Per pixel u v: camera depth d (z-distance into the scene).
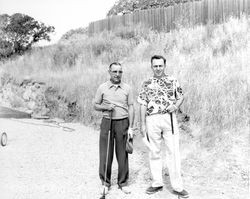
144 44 15.84
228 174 6.54
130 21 21.97
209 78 9.27
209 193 5.95
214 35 13.88
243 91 8.39
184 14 18.81
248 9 16.58
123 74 11.87
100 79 12.86
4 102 17.72
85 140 9.66
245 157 6.85
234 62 10.20
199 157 7.21
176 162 5.82
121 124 6.11
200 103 8.52
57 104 13.95
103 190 5.93
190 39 14.40
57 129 11.23
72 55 18.70
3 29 27.67
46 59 19.80
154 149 5.95
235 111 7.96
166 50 14.48
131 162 7.68
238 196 5.79
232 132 7.57
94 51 18.19
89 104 12.05
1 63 22.25
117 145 6.15
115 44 17.77
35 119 13.49
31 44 28.47
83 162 7.65
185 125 8.40
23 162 7.65
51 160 7.79
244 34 12.84
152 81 5.90
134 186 6.36
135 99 9.97
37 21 29.00
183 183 6.41
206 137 7.69
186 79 9.57
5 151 8.54
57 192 6.00
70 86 13.80
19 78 17.03
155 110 5.84
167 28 19.66
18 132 10.73
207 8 18.09
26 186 6.25
